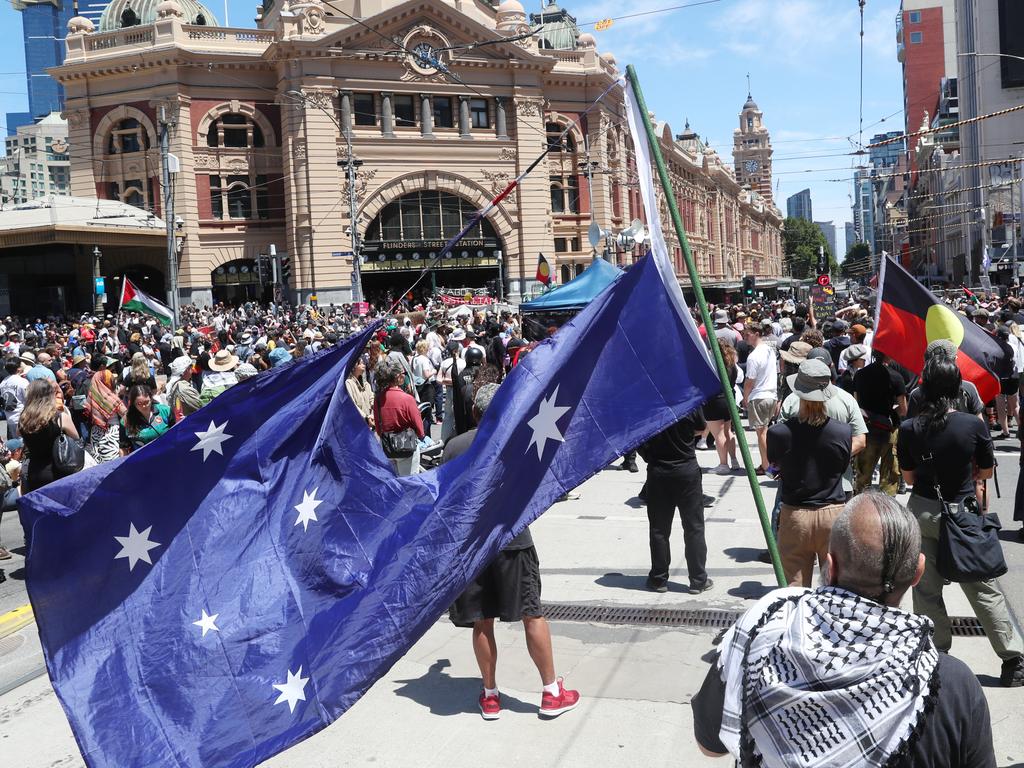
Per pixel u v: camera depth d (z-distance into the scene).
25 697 6.25
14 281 56.78
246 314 45.59
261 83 57.94
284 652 3.82
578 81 64.56
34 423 9.29
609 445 4.16
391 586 3.92
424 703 5.80
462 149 60.09
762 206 149.12
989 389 8.38
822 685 2.21
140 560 3.95
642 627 7.07
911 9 121.31
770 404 12.05
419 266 59.34
